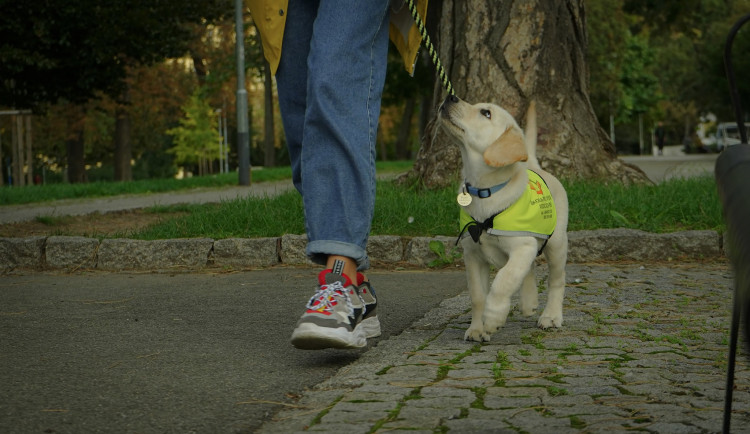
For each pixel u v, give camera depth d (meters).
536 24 8.17
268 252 6.11
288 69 3.42
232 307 4.26
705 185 7.73
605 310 4.04
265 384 2.70
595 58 34.50
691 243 5.86
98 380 2.75
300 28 3.38
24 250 6.28
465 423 2.20
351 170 3.14
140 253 6.18
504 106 8.20
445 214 6.47
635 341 3.32
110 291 4.94
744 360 2.83
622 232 5.92
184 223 6.90
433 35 9.95
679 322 3.71
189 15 23.02
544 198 3.52
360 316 3.08
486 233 3.39
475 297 3.46
